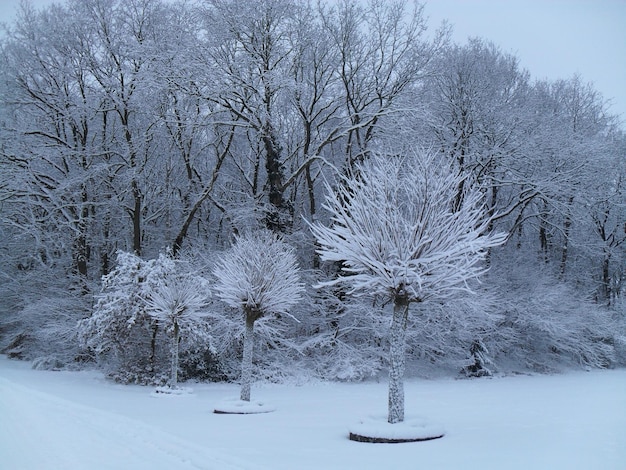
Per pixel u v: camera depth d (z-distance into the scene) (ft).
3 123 78.43
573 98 99.40
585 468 19.66
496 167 83.35
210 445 25.22
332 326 75.87
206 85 73.20
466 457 22.13
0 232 81.46
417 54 80.23
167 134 79.87
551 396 50.29
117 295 56.85
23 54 79.41
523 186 83.82
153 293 52.95
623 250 108.78
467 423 32.76
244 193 80.28
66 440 23.58
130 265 57.47
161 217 89.35
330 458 22.27
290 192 86.38
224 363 67.77
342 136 80.33
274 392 56.75
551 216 97.30
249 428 31.04
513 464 20.53
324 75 84.74
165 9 81.15
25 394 39.37
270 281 44.04
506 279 85.56
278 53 77.97
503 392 54.95
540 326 79.92
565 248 100.07
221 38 74.84
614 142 92.02
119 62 80.07
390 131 75.31
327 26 80.94
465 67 84.94
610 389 58.29
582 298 89.25
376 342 75.20
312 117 85.30
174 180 87.61
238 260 46.01
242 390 42.63
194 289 54.03
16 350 83.76
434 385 64.08
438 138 82.17
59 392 46.55
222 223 89.25
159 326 59.36
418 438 26.76
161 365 60.08
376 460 21.79
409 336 72.33
